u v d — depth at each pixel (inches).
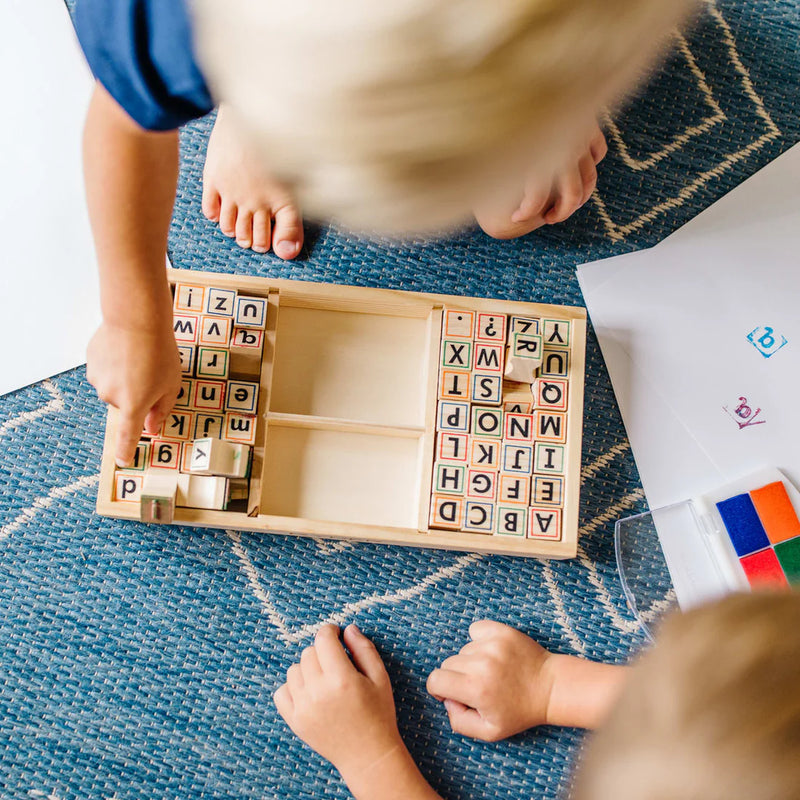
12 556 35.7
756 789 13.7
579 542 36.8
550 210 36.7
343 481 35.6
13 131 36.9
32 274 36.5
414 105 13.0
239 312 34.0
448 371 34.4
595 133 35.9
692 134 39.2
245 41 12.9
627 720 15.1
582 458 37.3
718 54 39.2
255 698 35.5
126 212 26.4
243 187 35.3
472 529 33.9
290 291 34.8
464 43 12.3
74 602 35.6
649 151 39.1
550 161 16.1
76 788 34.6
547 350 34.6
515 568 36.7
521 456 34.2
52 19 37.4
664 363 37.8
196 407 33.5
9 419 36.2
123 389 31.2
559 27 12.5
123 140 23.9
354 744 33.6
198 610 35.9
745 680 14.4
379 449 35.9
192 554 36.1
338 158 14.1
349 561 36.4
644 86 39.1
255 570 36.2
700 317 38.1
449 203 15.5
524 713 34.6
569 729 35.7
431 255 38.1
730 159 39.1
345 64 12.5
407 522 35.4
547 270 38.4
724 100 39.4
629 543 36.9
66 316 36.6
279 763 35.2
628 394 37.6
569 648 36.4
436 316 35.3
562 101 13.8
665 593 36.6
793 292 38.2
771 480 36.7
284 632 36.0
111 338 30.7
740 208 38.9
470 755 35.5
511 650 34.9
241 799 34.9
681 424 37.5
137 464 33.2
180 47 17.4
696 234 38.7
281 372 36.1
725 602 16.0
